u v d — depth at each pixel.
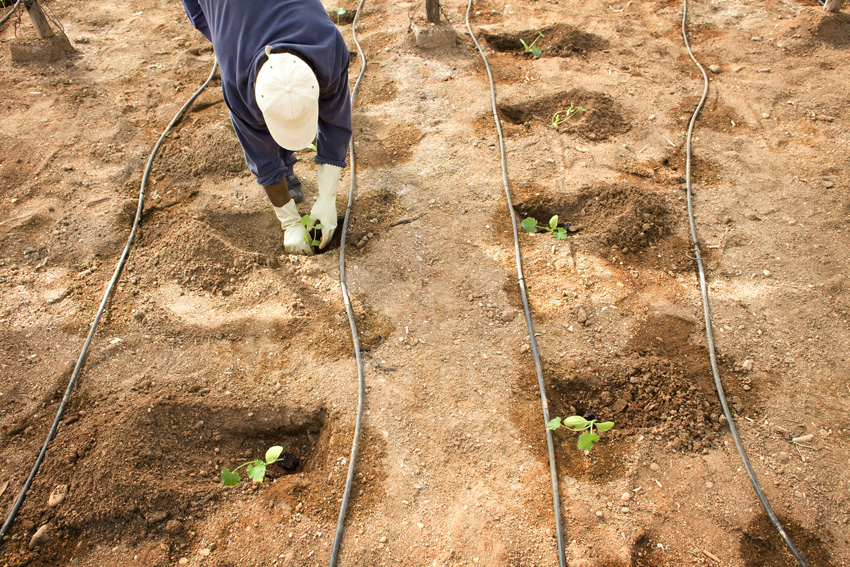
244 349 2.82
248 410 2.60
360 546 2.16
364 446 2.44
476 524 2.21
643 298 3.01
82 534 2.22
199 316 2.96
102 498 2.26
